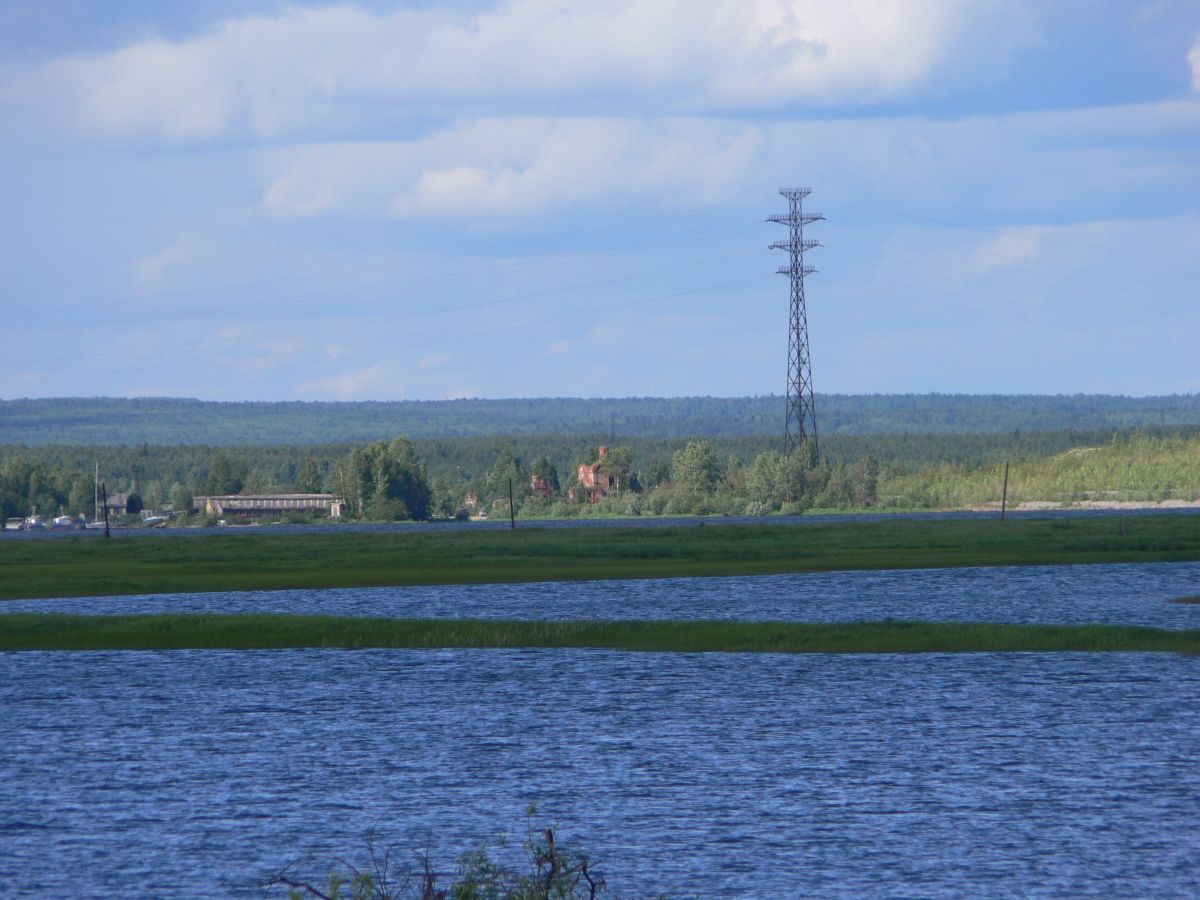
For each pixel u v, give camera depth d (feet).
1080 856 421.18
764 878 403.34
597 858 422.82
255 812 476.13
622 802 484.33
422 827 457.68
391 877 403.75
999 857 420.36
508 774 524.93
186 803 487.61
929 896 388.57
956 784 503.61
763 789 499.10
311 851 433.48
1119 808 470.80
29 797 496.64
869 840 437.99
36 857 428.15
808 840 438.81
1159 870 408.46
